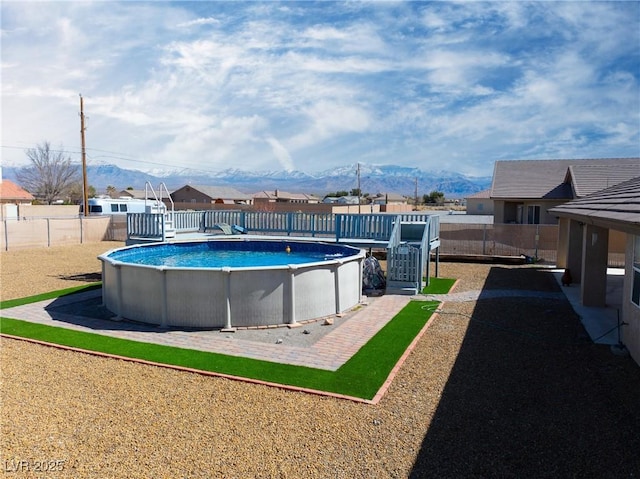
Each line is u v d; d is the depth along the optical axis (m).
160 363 6.94
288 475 4.14
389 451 4.54
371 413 5.33
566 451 4.52
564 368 6.73
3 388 6.03
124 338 8.22
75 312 10.08
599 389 5.98
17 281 13.88
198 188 67.69
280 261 13.26
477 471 4.20
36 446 4.61
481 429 4.95
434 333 8.54
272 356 7.29
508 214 27.00
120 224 28.47
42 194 59.31
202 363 6.95
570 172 22.34
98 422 5.11
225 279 8.74
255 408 5.47
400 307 10.64
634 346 7.09
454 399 5.70
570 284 13.48
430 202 107.19
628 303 7.52
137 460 4.37
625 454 4.46
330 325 9.09
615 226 6.40
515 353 7.39
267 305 8.97
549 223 25.22
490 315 9.86
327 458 4.41
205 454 4.48
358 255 10.83
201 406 5.52
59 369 6.72
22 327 8.88
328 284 9.73
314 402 5.64
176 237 15.95
